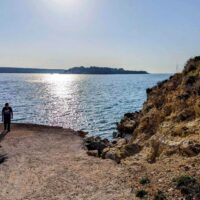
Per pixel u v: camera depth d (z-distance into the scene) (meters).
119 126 41.16
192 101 23.38
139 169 16.67
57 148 25.09
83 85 190.62
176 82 29.75
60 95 108.06
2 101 81.25
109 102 83.31
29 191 15.19
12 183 16.50
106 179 15.88
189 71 28.95
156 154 19.59
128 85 185.75
